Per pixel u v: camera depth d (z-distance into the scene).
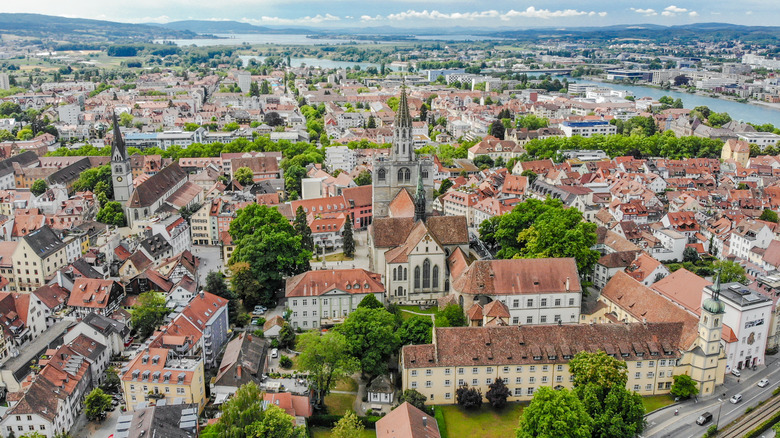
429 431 126.44
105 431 143.25
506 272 182.00
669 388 153.12
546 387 130.88
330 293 189.38
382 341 159.12
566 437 120.50
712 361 148.50
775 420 140.62
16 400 147.38
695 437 135.00
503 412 146.00
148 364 148.50
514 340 150.88
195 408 137.50
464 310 182.00
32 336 183.62
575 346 150.50
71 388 148.50
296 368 167.25
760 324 160.38
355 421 134.25
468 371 148.25
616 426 127.50
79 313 193.50
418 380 148.00
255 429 122.94
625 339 152.12
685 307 174.75
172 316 176.12
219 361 172.38
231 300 193.88
